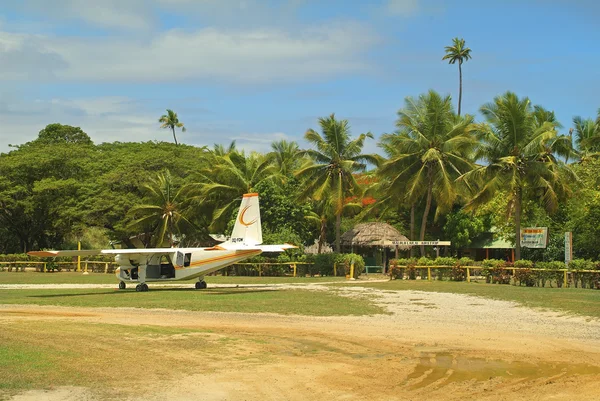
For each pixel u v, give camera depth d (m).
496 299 25.44
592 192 40.75
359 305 23.67
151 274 32.41
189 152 66.19
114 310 22.58
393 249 55.50
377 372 12.51
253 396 10.56
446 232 55.94
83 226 56.78
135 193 59.91
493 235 56.31
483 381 11.83
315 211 57.41
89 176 63.53
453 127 45.19
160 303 24.55
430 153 42.94
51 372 11.77
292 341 15.90
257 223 32.00
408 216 62.09
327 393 10.84
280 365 13.02
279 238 46.72
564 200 38.41
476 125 45.09
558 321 19.41
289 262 45.69
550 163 37.31
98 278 43.34
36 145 73.06
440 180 43.78
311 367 12.88
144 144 73.56
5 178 60.00
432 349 14.95
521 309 22.28
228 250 31.31
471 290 29.58
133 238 62.62
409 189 45.12
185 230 57.75
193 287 34.03
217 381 11.51
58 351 13.83
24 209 59.44
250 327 18.25
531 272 32.75
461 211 54.78
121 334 16.45
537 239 36.12
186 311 22.19
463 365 13.20
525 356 14.14
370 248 57.06
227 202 53.75
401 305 23.66
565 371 12.70
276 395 10.65
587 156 48.09
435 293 28.30
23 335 16.09
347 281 38.62
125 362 12.88
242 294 28.42
